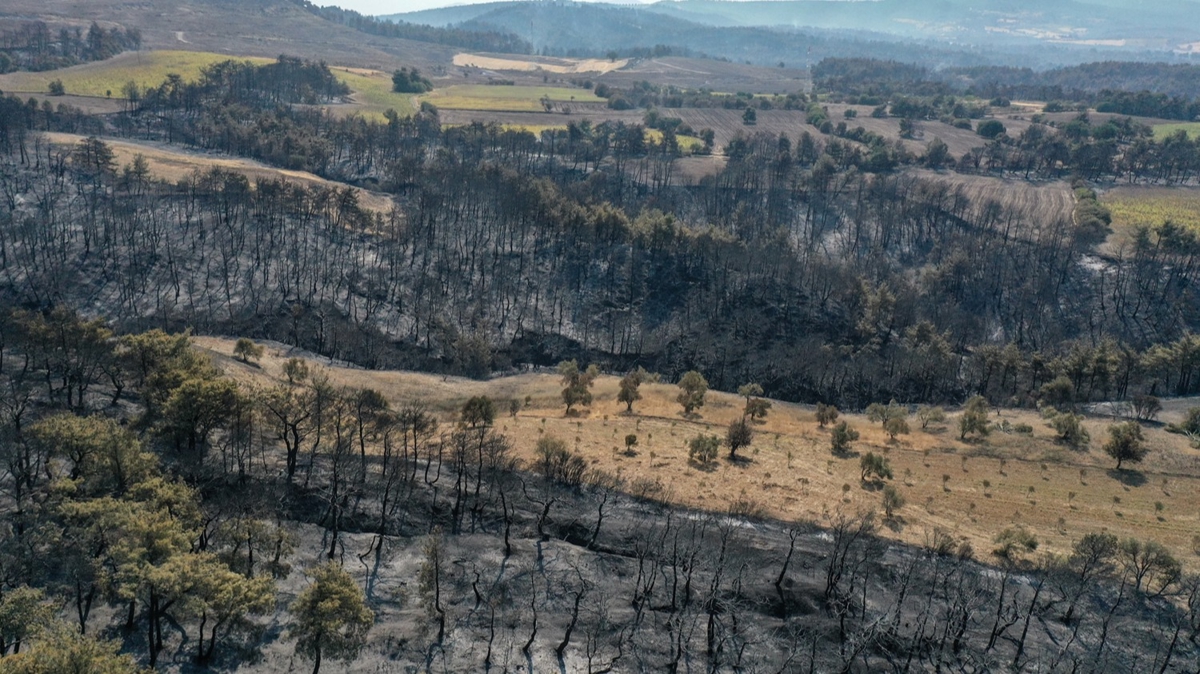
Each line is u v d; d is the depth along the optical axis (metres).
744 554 88.69
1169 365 175.75
